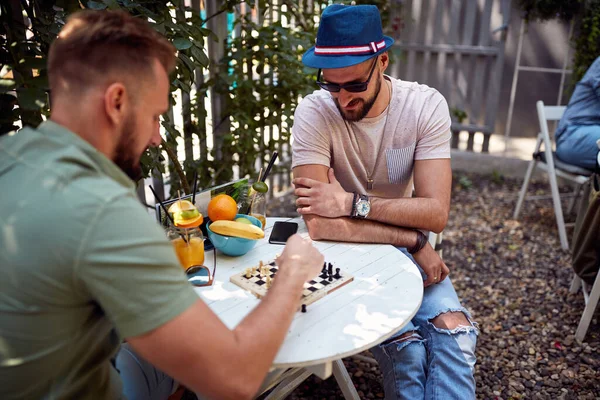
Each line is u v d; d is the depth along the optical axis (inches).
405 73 221.8
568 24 213.5
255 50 142.2
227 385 43.6
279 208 177.0
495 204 187.8
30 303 39.6
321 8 152.0
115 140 44.9
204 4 134.4
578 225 123.8
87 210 39.2
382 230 77.9
